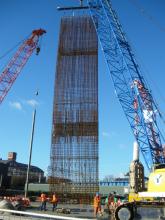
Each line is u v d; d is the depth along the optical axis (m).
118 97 59.84
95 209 38.09
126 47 61.84
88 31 75.69
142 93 59.44
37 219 22.50
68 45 75.19
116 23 63.09
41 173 193.62
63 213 39.53
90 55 74.06
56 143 69.62
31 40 96.25
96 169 67.62
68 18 77.50
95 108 70.19
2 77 92.00
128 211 28.25
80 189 67.19
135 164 47.75
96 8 64.88
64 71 73.50
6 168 140.62
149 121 58.47
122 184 104.44
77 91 71.69
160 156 56.75
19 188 142.25
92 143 68.56
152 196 29.48
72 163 68.38
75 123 69.75
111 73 60.69
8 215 24.11
